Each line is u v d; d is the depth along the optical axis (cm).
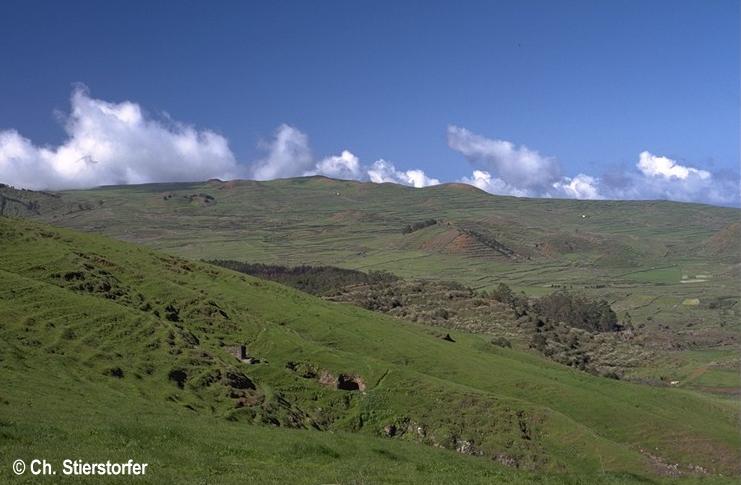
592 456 7362
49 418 4147
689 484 5259
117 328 7150
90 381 5619
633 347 17125
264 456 4150
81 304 7425
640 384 11581
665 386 12975
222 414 6062
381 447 5303
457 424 7712
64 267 8900
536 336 15688
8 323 6331
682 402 9988
